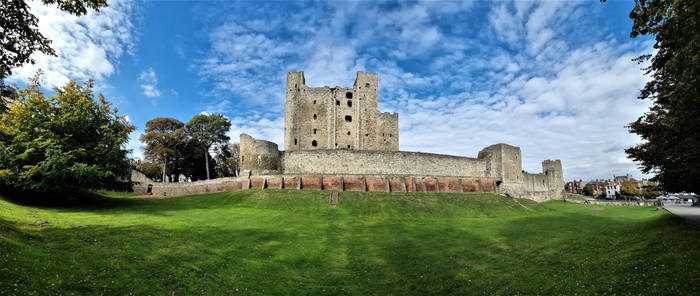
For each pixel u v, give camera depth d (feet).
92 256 46.57
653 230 67.36
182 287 43.24
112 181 102.73
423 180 162.30
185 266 50.08
